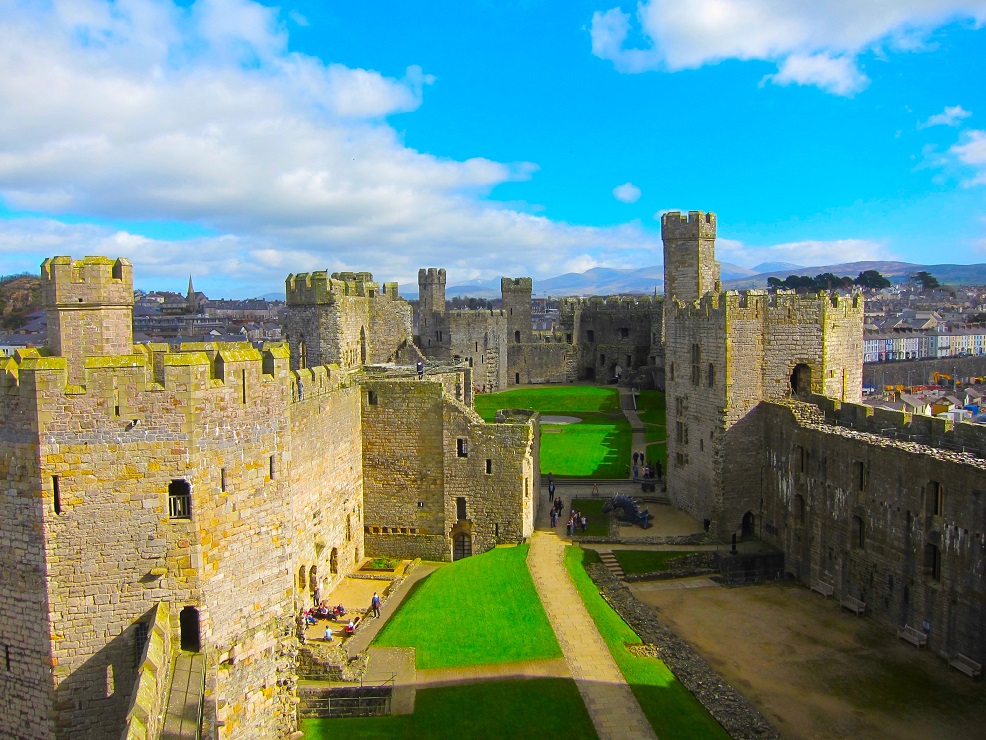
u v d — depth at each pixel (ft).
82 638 88.94
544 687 126.11
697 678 132.46
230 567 96.37
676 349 232.94
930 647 144.46
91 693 89.61
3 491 87.61
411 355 285.43
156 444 89.51
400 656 137.80
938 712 125.29
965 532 134.41
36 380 84.48
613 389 434.30
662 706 121.80
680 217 253.24
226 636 96.32
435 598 163.53
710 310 208.03
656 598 174.70
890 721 123.34
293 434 152.87
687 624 160.45
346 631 152.35
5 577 89.20
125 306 114.21
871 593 160.76
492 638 143.54
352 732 113.70
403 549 205.57
